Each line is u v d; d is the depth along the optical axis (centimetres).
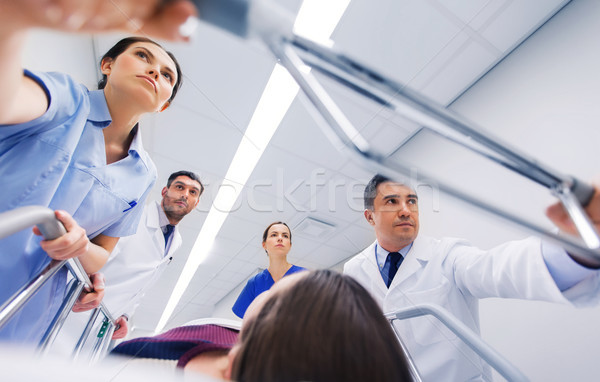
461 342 96
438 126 33
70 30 21
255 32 23
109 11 19
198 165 109
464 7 159
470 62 188
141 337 42
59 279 71
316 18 146
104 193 73
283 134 119
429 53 177
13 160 48
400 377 29
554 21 170
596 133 143
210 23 21
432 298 101
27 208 43
